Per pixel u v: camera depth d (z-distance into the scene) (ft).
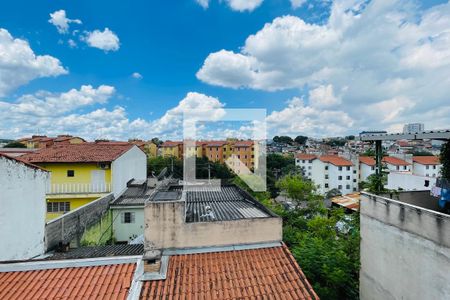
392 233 21.20
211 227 21.94
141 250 32.17
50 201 55.26
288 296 17.49
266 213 26.53
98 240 46.44
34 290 17.08
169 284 18.08
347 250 33.71
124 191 63.72
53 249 32.53
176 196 24.14
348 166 163.73
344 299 27.94
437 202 25.99
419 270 18.43
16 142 167.73
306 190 73.31
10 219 25.39
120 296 16.78
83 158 57.31
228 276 19.10
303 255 31.63
